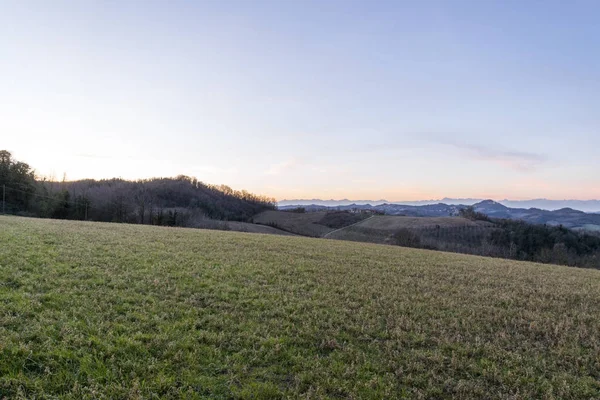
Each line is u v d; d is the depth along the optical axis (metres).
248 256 19.47
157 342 7.61
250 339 8.34
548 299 14.23
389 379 7.01
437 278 17.14
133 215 91.12
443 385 6.97
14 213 72.25
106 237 22.20
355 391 6.48
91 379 6.07
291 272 16.11
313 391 6.39
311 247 26.53
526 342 9.31
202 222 91.25
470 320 10.80
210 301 10.82
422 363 7.71
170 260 16.31
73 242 18.84
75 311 8.86
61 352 6.78
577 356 8.66
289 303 11.29
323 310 10.88
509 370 7.73
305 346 8.33
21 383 5.83
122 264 14.66
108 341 7.42
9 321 7.81
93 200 93.50
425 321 10.57
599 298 14.71
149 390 5.96
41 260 13.80
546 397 6.74
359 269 18.12
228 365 7.04
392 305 11.96
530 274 20.42
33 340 7.21
